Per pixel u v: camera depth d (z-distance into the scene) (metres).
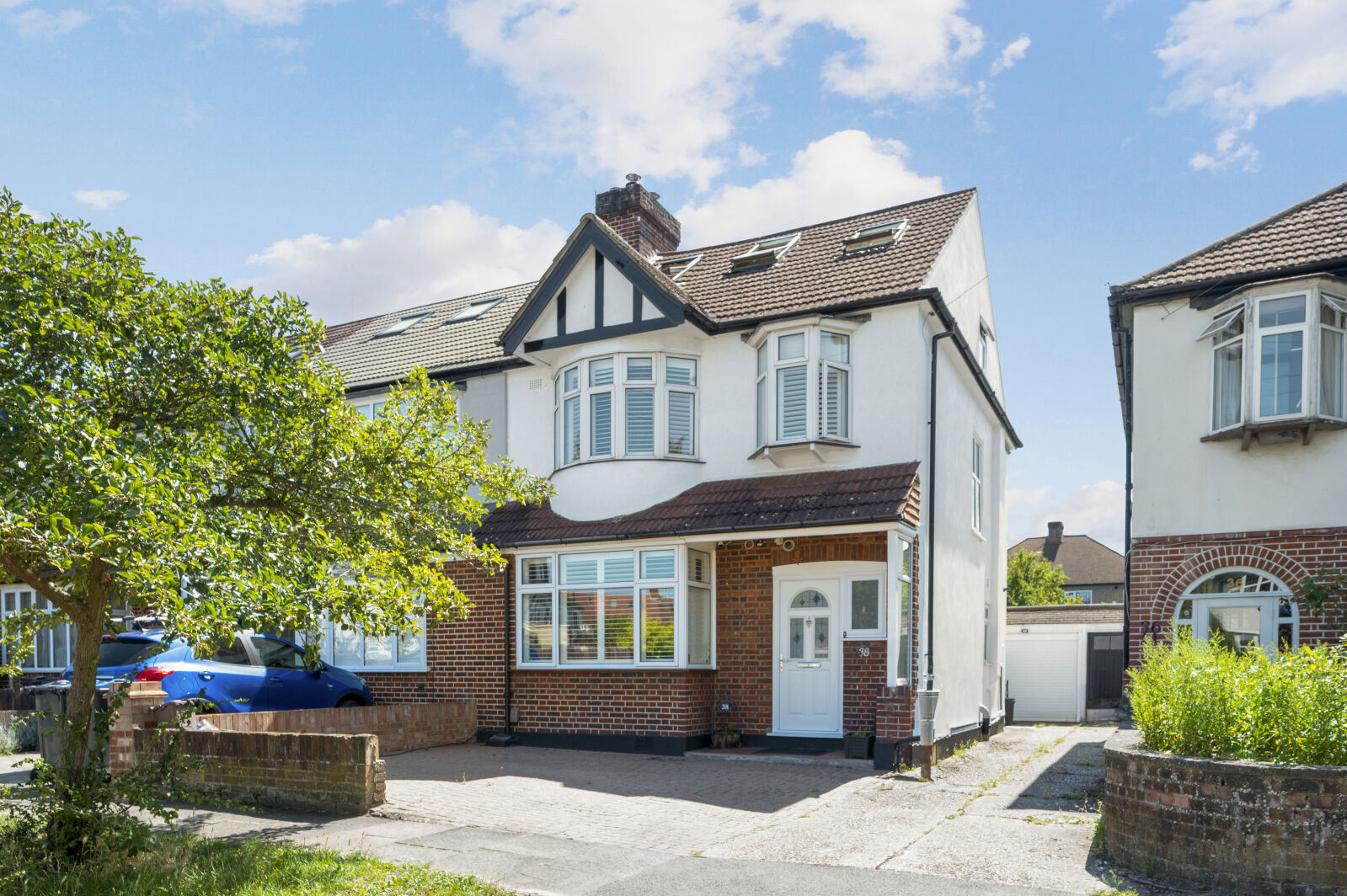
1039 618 24.92
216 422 8.23
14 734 14.41
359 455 9.09
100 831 7.13
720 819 9.27
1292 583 12.01
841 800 10.27
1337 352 12.07
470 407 17.86
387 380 18.53
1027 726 21.80
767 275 16.56
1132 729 9.41
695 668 14.20
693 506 14.44
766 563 14.53
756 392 15.02
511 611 15.78
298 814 9.56
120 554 5.86
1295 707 7.08
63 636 20.23
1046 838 8.34
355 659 17.47
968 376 17.34
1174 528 12.73
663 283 15.06
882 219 17.73
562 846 8.13
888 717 12.45
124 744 11.27
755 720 14.33
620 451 15.23
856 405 14.33
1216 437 12.48
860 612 13.78
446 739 15.06
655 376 15.32
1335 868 6.36
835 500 13.22
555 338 16.14
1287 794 6.55
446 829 8.83
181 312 8.00
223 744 10.36
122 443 6.67
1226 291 12.80
